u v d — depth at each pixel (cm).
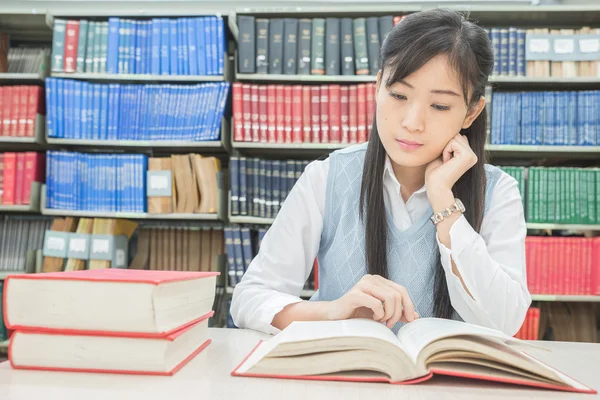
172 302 61
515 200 104
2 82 277
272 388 52
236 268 260
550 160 284
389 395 50
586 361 73
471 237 87
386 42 87
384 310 76
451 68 81
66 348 58
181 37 264
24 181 263
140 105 264
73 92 263
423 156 87
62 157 263
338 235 108
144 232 272
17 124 263
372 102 255
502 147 251
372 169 101
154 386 53
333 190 110
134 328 57
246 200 260
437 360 55
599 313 257
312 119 259
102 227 259
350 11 259
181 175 260
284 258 108
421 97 83
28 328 59
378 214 101
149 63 266
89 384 53
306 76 259
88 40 267
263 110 261
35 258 269
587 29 260
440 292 101
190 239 271
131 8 316
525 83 262
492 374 54
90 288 58
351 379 55
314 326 65
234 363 63
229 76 280
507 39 256
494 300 87
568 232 265
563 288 247
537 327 244
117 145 263
